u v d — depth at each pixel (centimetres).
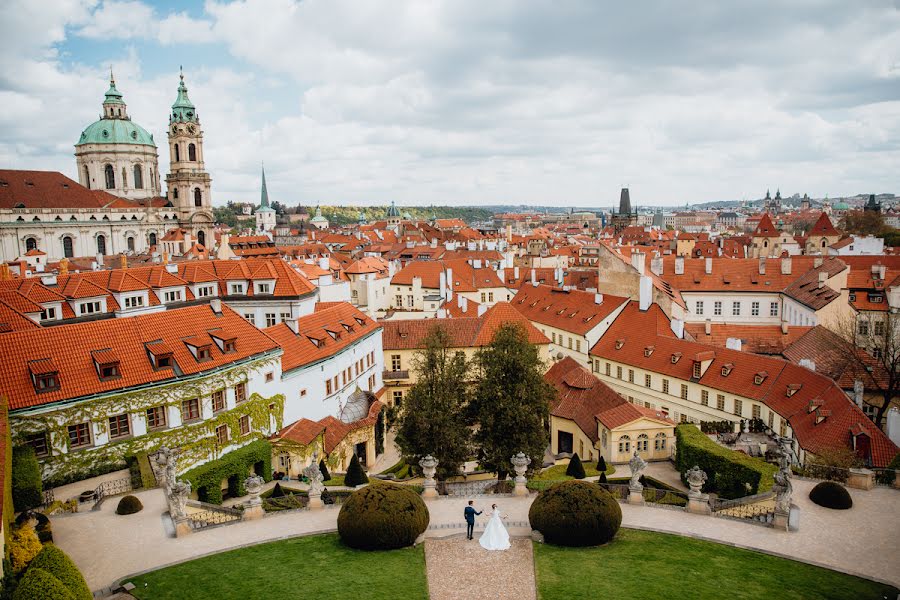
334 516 4203
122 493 4516
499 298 13650
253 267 8631
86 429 4697
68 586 2723
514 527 3969
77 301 7938
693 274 11038
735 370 6800
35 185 18538
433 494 4497
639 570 3309
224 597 3055
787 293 10119
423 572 3312
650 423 6228
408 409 5625
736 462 5034
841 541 3659
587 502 3641
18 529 3238
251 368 5638
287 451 5756
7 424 3766
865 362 6744
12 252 17312
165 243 18962
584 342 9050
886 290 8069
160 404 5003
